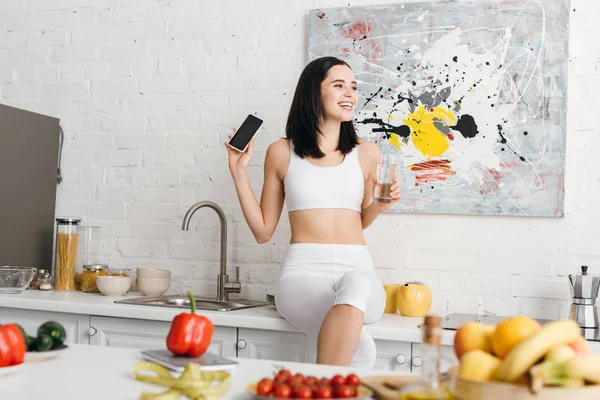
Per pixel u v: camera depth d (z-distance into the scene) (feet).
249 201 8.95
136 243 11.08
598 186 9.05
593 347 7.41
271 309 9.33
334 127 8.84
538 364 3.27
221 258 10.05
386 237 9.84
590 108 9.11
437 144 9.57
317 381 3.58
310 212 8.55
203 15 10.91
